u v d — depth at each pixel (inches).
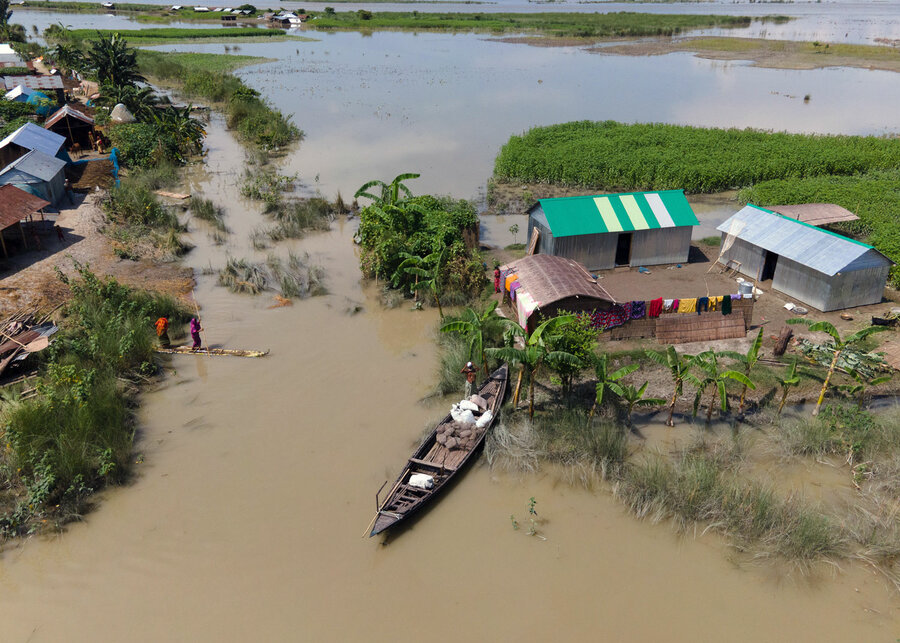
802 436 810.8
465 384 941.8
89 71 3230.8
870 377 938.1
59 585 645.3
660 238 1317.7
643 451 816.3
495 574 657.0
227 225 1603.1
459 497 753.0
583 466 780.6
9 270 1246.9
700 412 895.1
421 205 1363.2
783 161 1909.4
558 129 2336.4
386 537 700.0
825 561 656.4
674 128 2317.9
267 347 1069.8
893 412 864.9
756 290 1227.2
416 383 978.1
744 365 984.9
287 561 670.5
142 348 993.5
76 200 1658.5
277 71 3722.9
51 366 900.6
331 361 1034.1
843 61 4160.9
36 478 730.2
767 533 678.5
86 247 1381.6
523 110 2854.3
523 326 1051.3
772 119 2667.3
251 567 663.8
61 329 1024.2
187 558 673.6
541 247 1339.8
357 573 658.2
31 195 1346.0
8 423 784.3
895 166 1948.8
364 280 1304.1
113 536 700.0
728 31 6102.4
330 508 737.6
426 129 2519.7
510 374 971.9
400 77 3607.3
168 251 1405.0
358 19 6732.3
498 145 2300.7
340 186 1876.2
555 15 7386.8
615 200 1314.0
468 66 3998.5
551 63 4133.9
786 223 1238.9
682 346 1047.6
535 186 1883.6
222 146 2338.8
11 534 693.9
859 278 1129.4
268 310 1192.2
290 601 628.1
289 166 2066.9
